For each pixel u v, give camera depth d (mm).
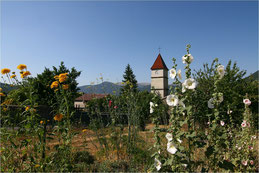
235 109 7066
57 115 2965
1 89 3734
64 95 3264
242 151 3346
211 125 2195
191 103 2178
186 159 2129
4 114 3145
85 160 3857
